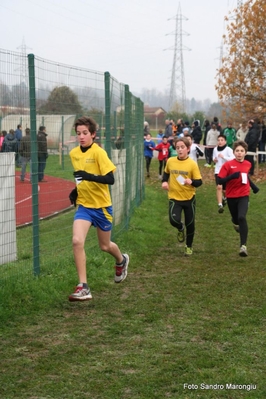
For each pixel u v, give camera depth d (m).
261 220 14.14
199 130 30.70
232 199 10.17
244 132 27.72
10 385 4.79
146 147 25.80
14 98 7.30
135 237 10.98
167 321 6.49
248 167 10.09
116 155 10.79
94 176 6.59
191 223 10.12
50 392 4.67
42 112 7.93
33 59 7.49
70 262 8.62
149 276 8.61
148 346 5.70
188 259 9.88
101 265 8.77
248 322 6.43
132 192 13.88
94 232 10.99
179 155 10.03
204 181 24.00
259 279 8.40
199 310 6.89
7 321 6.34
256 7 27.27
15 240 7.94
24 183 8.46
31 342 5.75
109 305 7.07
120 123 11.42
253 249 10.79
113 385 4.79
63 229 11.43
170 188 10.20
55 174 8.95
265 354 5.50
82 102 8.91
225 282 8.23
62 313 6.73
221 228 13.23
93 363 5.25
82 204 6.84
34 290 7.15
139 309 6.91
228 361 5.32
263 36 27.41
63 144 9.00
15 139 7.64
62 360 5.32
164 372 5.06
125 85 11.90
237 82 28.06
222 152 14.62
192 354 5.48
